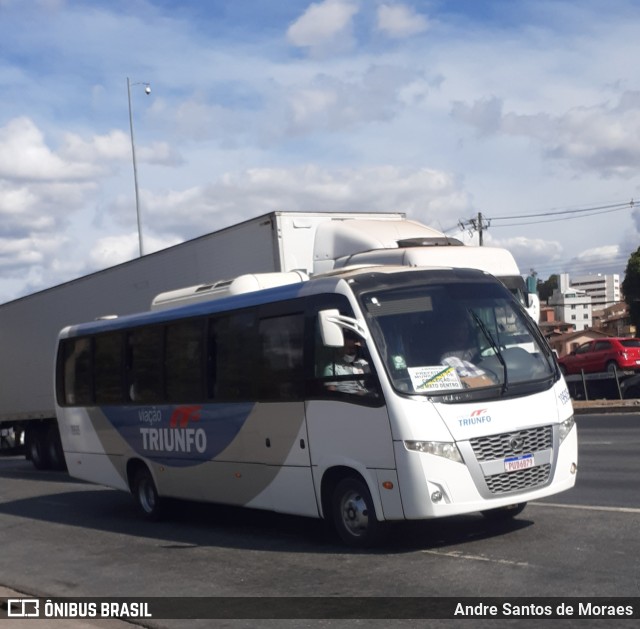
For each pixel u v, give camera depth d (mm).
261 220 16562
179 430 12609
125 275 20750
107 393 14430
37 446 25031
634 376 31031
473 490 9039
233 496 11617
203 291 13383
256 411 11031
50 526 14078
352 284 9883
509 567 8477
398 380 9234
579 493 12469
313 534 11242
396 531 10516
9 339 26516
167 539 11930
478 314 9969
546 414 9523
